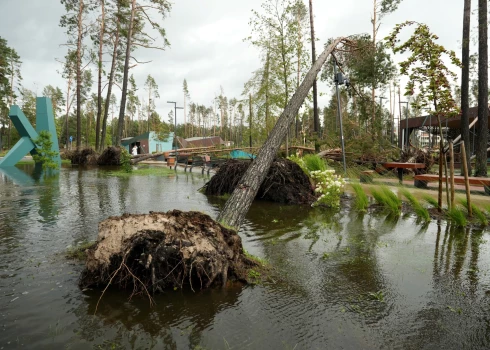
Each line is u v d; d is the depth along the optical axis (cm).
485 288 321
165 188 1060
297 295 306
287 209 735
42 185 1126
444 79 600
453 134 2395
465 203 645
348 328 250
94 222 579
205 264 328
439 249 441
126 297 302
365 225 577
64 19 2570
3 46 3972
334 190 747
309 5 1669
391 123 2944
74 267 370
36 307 281
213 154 2230
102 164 2309
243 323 257
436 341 234
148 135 3631
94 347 225
